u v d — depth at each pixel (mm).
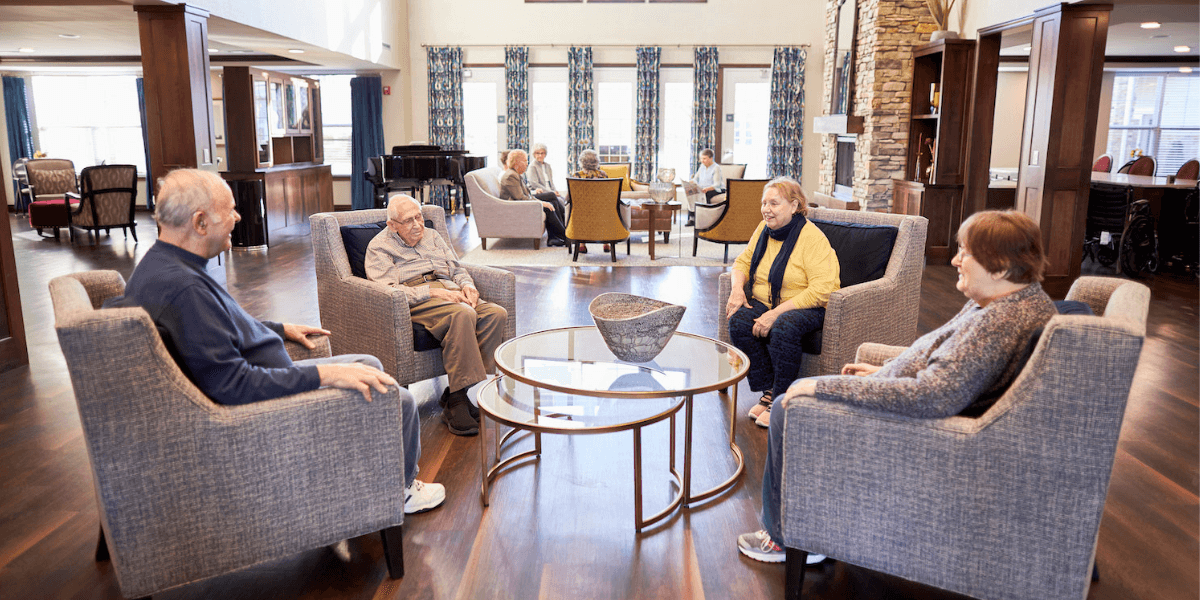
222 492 1753
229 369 1752
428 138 11688
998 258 1668
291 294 5832
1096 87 5773
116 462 1646
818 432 1792
